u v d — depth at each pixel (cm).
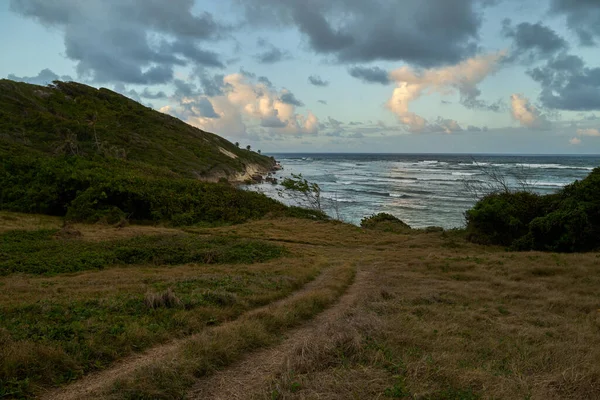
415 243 2367
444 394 416
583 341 638
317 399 407
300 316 816
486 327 737
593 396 431
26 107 7088
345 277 1326
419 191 6106
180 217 3031
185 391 458
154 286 1057
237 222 3161
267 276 1281
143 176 3859
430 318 791
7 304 805
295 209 3659
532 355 571
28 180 3291
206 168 7262
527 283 1156
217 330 654
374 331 641
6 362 464
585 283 1124
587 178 1994
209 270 1420
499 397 416
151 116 9912
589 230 1753
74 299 850
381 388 429
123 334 614
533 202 2302
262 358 578
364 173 10025
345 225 3072
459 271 1416
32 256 1470
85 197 2886
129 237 2044
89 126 7006
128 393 433
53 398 434
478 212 2272
